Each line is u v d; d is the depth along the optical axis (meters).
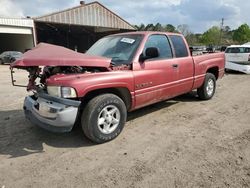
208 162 3.34
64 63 3.56
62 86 3.56
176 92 5.36
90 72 3.91
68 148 3.84
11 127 4.75
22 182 2.97
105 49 4.95
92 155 3.60
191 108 5.90
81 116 3.84
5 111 5.86
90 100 3.82
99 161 3.43
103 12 31.88
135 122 4.93
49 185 2.90
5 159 3.52
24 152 3.73
